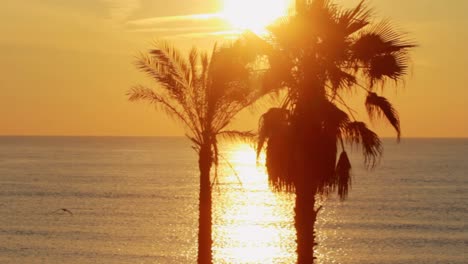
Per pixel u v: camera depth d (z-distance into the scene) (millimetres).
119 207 131750
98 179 198500
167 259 80438
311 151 29203
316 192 29734
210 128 39031
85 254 82812
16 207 130000
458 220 118375
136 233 98875
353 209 131750
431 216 123375
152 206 134000
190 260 80000
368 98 29297
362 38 28844
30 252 83938
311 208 29688
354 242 95125
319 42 29688
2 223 107688
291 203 140625
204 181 39438
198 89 38906
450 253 87688
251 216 120000
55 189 166750
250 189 172750
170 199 147250
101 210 126438
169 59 38938
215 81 37125
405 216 123000
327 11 29641
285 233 101000
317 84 29859
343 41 29250
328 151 29250
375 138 29234
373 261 82375
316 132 29297
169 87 38719
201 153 39219
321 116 29109
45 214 119625
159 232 100125
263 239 95562
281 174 29688
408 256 85438
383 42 28750
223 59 34906
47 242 90750
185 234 98562
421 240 97125
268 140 29781
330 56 29375
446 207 137375
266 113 29922
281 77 29859
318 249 89688
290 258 83000
